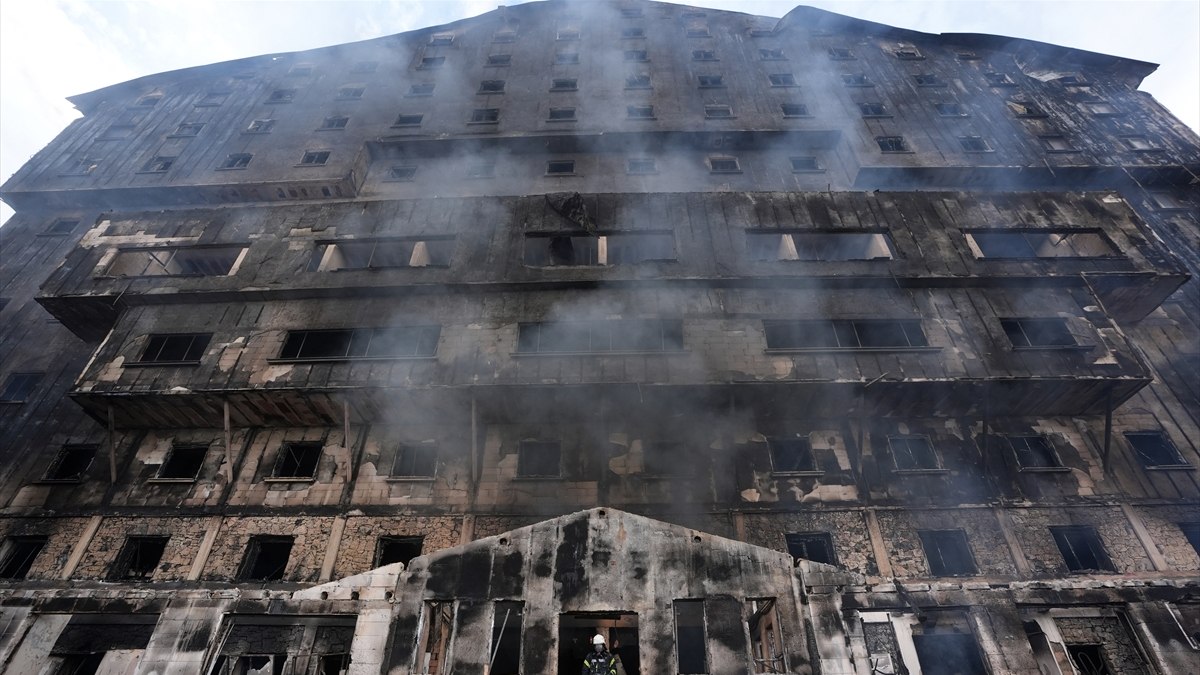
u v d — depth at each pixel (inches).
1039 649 532.1
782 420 717.9
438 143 1096.2
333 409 699.4
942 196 827.4
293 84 1258.0
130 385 679.1
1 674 513.3
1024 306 721.0
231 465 694.5
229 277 759.1
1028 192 834.2
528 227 788.0
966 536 642.8
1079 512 658.2
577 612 409.1
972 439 708.0
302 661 498.3
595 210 799.1
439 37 1365.7
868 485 673.6
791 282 729.0
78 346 875.4
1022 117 1133.1
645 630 398.0
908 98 1170.6
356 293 745.0
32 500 693.3
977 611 528.4
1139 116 1141.7
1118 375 657.6
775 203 813.2
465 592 416.5
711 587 417.1
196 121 1176.8
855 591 542.9
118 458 717.3
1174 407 756.6
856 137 1070.4
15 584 573.0
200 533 652.1
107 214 839.1
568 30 1374.3
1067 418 732.0
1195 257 934.4
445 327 709.3
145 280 762.2
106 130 1170.0
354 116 1167.0
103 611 536.7
